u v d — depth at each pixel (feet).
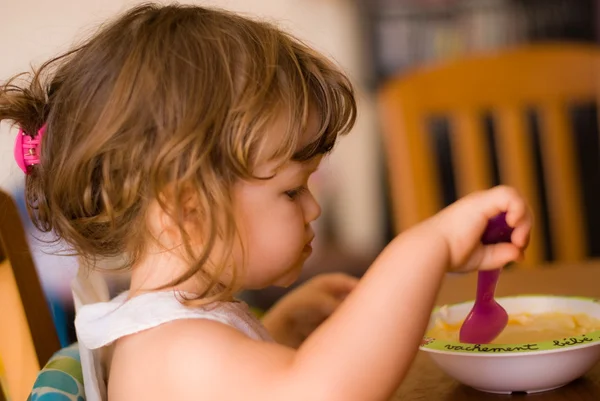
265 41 2.84
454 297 4.27
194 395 2.42
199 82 2.66
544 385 2.78
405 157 5.96
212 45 2.74
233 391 2.38
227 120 2.64
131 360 2.60
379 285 2.44
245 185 2.74
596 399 2.73
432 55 10.76
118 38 2.84
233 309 2.85
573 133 10.21
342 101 3.09
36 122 3.08
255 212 2.78
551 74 6.13
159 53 2.71
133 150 2.65
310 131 2.90
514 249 2.68
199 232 2.73
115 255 2.97
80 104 2.78
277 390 2.34
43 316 3.57
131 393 2.56
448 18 10.68
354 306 2.43
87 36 3.91
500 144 8.00
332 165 11.26
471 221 2.59
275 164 2.73
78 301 3.10
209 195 2.64
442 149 10.37
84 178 2.78
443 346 2.85
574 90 6.15
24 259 3.55
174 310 2.64
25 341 3.53
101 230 2.88
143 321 2.64
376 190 11.28
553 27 10.48
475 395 2.88
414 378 3.12
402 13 10.79
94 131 2.70
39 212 3.14
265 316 4.03
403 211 5.98
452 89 6.04
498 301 3.35
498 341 3.03
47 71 3.19
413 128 5.98
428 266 2.49
